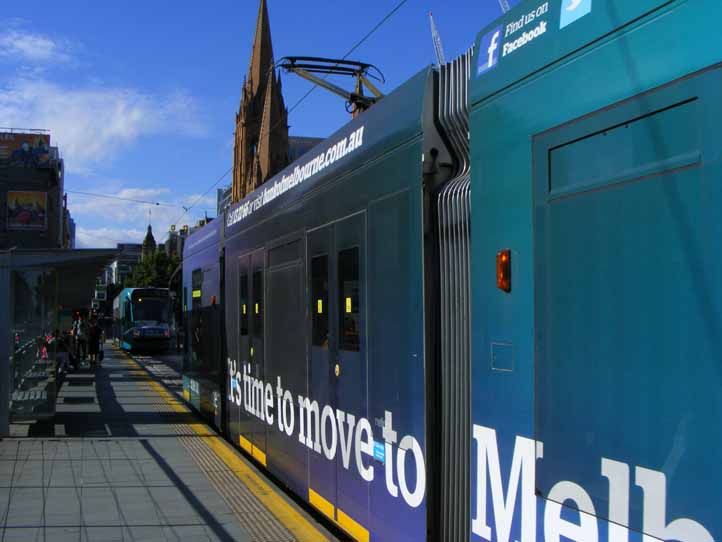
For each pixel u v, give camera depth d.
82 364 30.56
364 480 5.02
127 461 9.53
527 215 3.29
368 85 14.95
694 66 2.45
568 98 3.06
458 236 3.93
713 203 2.34
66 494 7.75
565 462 2.96
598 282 2.82
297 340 6.67
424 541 4.12
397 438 4.51
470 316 3.75
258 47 88.19
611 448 2.71
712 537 2.29
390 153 4.68
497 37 3.67
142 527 6.50
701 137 2.40
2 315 11.30
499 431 3.44
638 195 2.64
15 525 6.58
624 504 2.64
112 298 71.81
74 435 11.65
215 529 6.45
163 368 29.11
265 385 7.95
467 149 4.04
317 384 6.06
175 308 17.14
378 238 4.84
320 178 6.07
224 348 10.73
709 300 2.34
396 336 4.55
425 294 4.20
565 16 3.14
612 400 2.72
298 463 6.61
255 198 8.70
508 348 3.39
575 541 2.88
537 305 3.19
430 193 4.23
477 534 3.60
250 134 86.19
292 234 6.89
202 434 11.66
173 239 99.81
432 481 4.11
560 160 3.09
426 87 4.31
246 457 9.74
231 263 10.13
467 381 3.80
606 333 2.77
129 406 15.50
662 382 2.51
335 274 5.66
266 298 7.91
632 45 2.72
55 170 69.12
